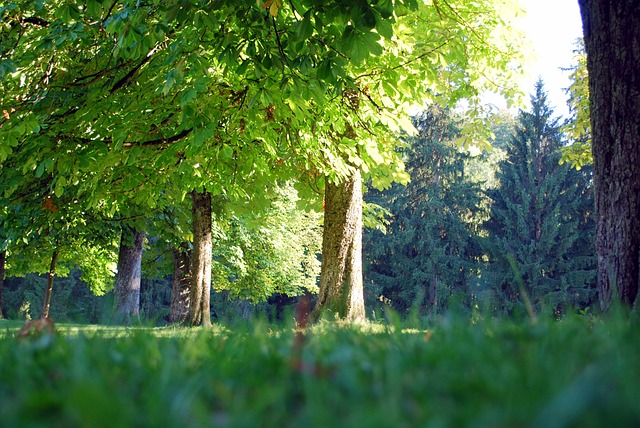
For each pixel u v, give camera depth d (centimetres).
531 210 3938
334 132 1148
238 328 372
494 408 101
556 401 85
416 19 1078
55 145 912
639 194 565
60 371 176
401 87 968
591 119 604
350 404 117
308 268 3381
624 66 576
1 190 1117
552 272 3794
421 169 4169
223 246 2422
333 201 1212
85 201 1342
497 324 309
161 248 2248
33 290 4178
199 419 101
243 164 1127
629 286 560
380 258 4200
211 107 951
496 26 1209
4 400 137
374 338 296
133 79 984
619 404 91
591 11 596
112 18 729
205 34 784
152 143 1008
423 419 97
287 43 698
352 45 579
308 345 246
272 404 118
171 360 181
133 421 106
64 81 959
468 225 4147
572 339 225
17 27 893
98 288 2812
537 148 4034
